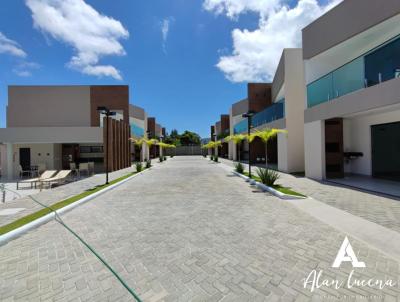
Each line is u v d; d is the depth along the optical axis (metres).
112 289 2.60
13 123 21.59
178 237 4.07
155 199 7.20
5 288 2.64
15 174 16.41
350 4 8.59
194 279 2.77
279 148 13.90
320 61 11.05
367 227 4.36
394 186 8.12
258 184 9.33
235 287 2.59
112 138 15.92
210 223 4.80
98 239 4.03
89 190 8.42
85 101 21.98
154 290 2.56
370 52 7.38
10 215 5.29
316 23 10.30
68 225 4.79
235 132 28.56
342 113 8.57
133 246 3.72
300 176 11.26
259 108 21.61
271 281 2.69
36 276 2.88
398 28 7.93
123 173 14.53
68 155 18.70
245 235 4.11
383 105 6.89
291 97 13.03
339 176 10.05
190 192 8.31
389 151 9.36
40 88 21.80
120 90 22.17
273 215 5.29
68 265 3.15
